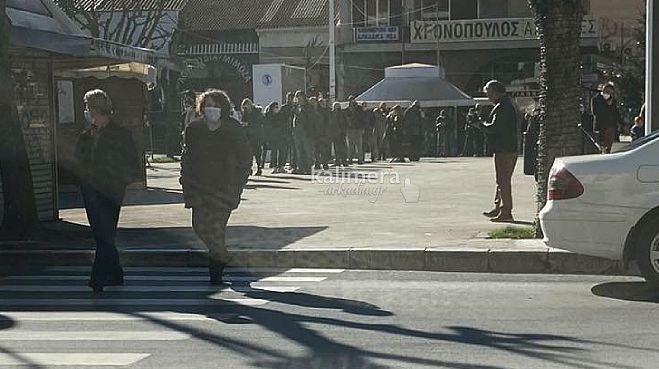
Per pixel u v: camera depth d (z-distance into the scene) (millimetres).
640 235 8828
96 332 7668
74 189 19625
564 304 8586
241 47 51219
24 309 8734
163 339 7367
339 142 25672
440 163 28312
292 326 7762
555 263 10461
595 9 45969
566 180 9047
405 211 15070
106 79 19406
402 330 7551
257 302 8898
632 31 43781
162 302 8992
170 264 11500
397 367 6383
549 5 11266
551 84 11375
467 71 46250
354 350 6895
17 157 12742
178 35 47750
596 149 12422
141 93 19859
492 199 16781
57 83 18688
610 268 10289
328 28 47938
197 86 51469
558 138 11352
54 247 12055
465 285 9758
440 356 6672
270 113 23516
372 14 47406
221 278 10008
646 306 8422
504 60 45844
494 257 10602
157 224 14141
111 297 9312
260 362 6590
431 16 46875
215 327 7777
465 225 13102
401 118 28875
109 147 9414
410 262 10859
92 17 33469
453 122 33281
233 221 14102
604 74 39938
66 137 18891
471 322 7840
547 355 6652
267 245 11617
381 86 32469
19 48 13461
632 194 8797
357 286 9773
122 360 6703
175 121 35938
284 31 50031
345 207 15844
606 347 6879
